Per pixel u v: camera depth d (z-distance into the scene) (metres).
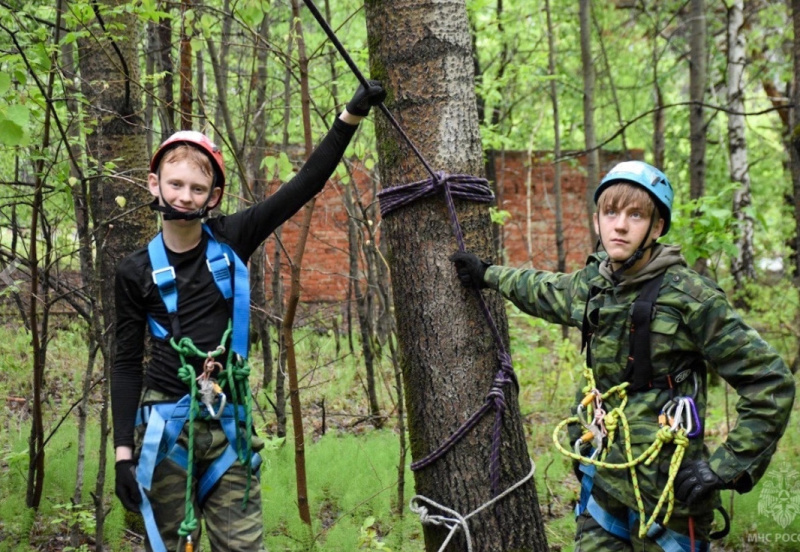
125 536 4.34
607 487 2.61
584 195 14.87
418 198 2.96
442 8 2.99
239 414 2.50
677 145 14.73
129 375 2.50
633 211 2.57
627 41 13.77
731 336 2.45
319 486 5.03
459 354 2.97
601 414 2.62
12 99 3.72
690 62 7.98
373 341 6.89
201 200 2.46
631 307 2.58
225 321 2.49
